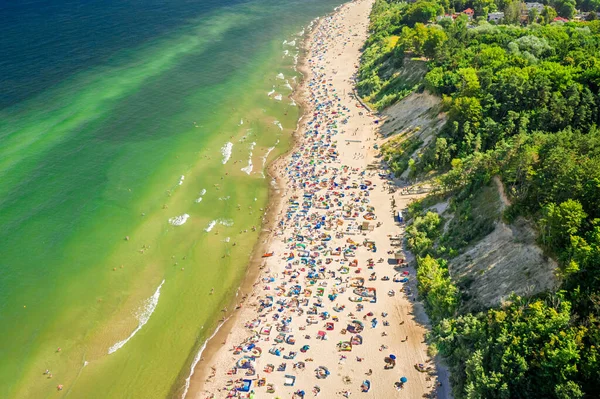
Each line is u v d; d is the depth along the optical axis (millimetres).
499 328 63094
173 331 78812
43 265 87562
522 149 80188
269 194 111000
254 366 72000
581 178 67250
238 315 81375
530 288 65812
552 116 96062
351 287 83750
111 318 80125
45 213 99000
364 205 103562
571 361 55062
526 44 126000
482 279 73125
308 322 78250
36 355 73375
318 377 69375
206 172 116812
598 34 135875
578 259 60000
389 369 69312
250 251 95000
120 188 108000
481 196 85500
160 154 121000
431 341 71688
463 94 108188
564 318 57500
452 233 85438
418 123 121438
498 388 57562
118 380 71000
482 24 158625
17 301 80688
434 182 101562
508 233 74812
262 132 135500
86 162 115312
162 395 69375
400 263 87688
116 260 90625
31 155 115812
